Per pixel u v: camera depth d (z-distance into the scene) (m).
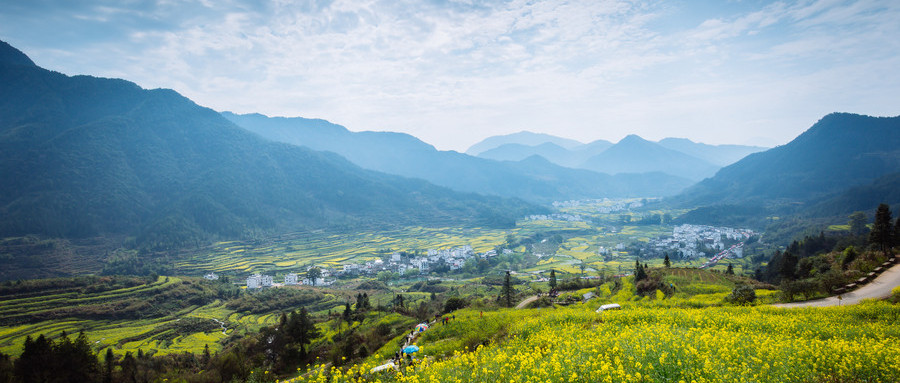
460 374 19.92
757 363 18.59
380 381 21.31
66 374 63.81
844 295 51.97
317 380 23.59
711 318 32.44
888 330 26.11
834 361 18.19
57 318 123.69
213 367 68.38
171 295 148.75
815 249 124.94
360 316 85.12
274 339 71.56
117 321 126.69
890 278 55.91
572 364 18.48
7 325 118.31
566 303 75.75
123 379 70.50
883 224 69.44
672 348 19.88
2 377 62.12
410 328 64.50
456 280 186.62
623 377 16.66
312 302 148.00
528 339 28.48
